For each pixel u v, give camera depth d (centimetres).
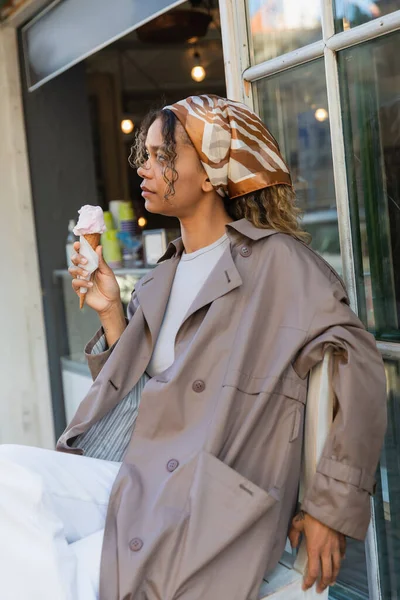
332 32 180
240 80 213
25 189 375
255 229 150
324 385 132
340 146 183
